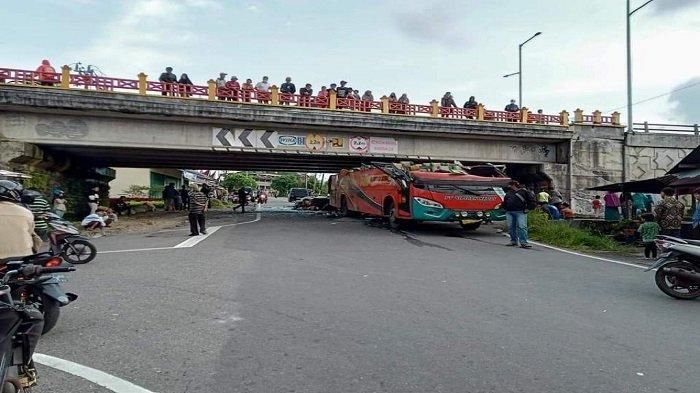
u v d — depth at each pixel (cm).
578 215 2527
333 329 560
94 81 1950
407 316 617
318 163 3134
